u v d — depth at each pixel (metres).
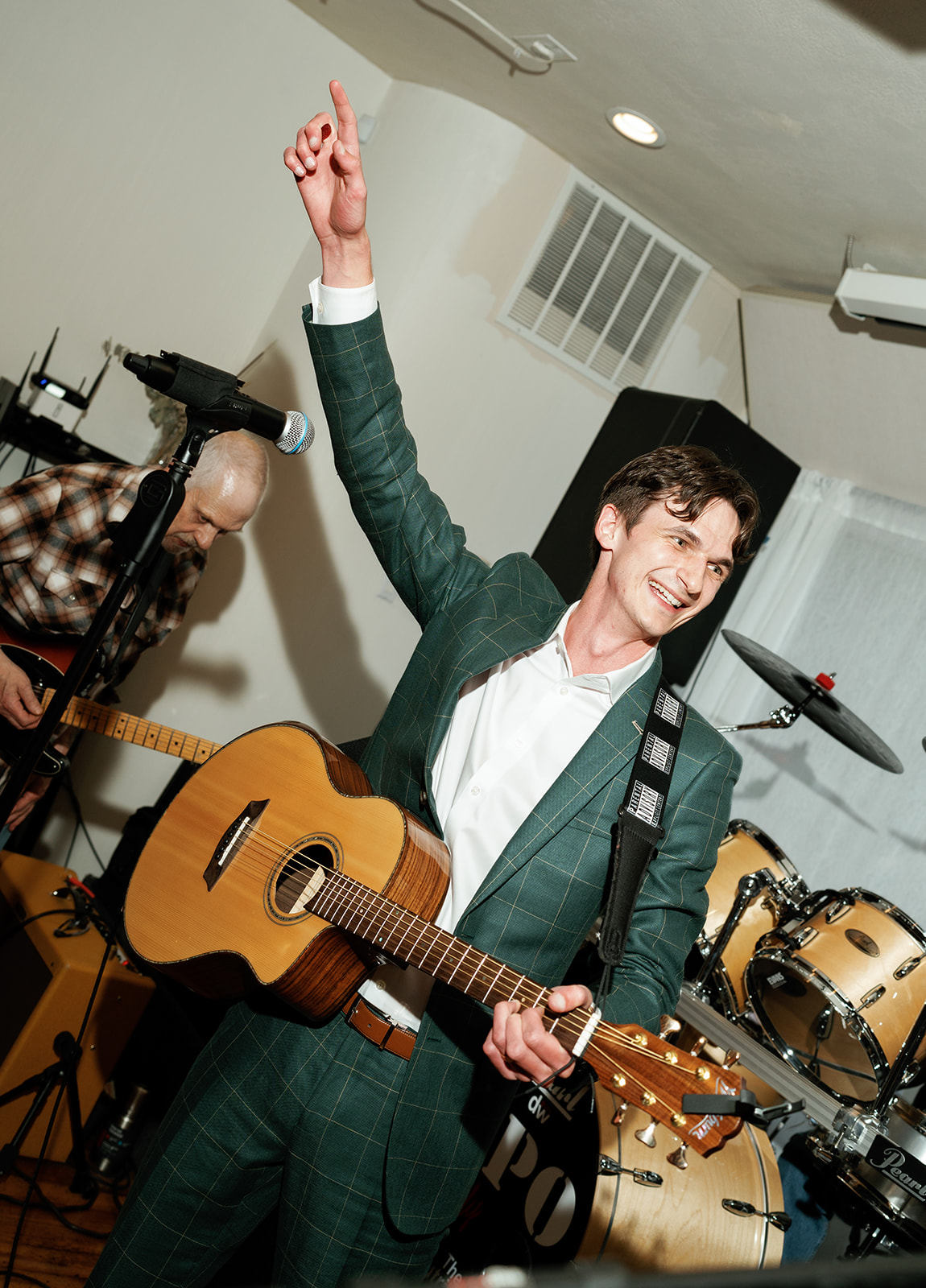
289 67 3.41
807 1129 2.45
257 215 3.49
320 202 1.46
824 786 3.13
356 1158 1.30
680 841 1.36
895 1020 2.25
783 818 3.18
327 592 3.31
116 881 2.60
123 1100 2.45
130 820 2.73
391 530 1.57
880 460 3.22
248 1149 1.36
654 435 3.18
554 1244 1.86
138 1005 2.37
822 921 2.42
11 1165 2.06
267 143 3.45
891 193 2.47
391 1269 1.34
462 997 1.31
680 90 2.52
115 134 3.25
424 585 1.58
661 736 1.39
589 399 3.54
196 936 1.44
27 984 2.35
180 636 3.23
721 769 1.42
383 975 1.37
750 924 2.59
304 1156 1.31
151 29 3.21
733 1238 1.87
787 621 3.39
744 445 3.22
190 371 1.48
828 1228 2.31
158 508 1.48
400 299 3.23
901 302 2.64
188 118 3.32
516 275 3.31
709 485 1.35
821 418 3.35
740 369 3.72
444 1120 1.30
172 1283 1.39
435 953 1.27
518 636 1.45
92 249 3.29
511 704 1.43
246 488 2.29
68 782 3.09
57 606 2.26
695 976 2.60
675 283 3.51
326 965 1.34
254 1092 1.36
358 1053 1.33
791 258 3.14
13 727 2.23
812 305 3.13
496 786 1.40
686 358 3.63
